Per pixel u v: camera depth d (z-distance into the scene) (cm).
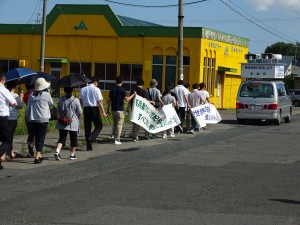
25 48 4088
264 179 1106
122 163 1303
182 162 1324
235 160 1373
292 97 5531
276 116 2498
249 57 2805
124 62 3881
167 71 3794
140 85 1789
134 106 1758
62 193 949
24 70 1424
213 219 772
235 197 926
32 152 1375
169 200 896
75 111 1341
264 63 2752
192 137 1942
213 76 4000
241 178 1115
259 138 1928
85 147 1591
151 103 1803
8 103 1170
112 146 1634
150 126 1814
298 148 1647
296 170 1229
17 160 1330
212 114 2144
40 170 1198
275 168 1255
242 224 746
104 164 1287
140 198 910
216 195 940
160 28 3788
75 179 1088
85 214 796
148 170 1200
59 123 1334
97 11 3928
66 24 3997
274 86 2514
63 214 795
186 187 1009
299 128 2394
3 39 4141
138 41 3844
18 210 820
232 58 4375
